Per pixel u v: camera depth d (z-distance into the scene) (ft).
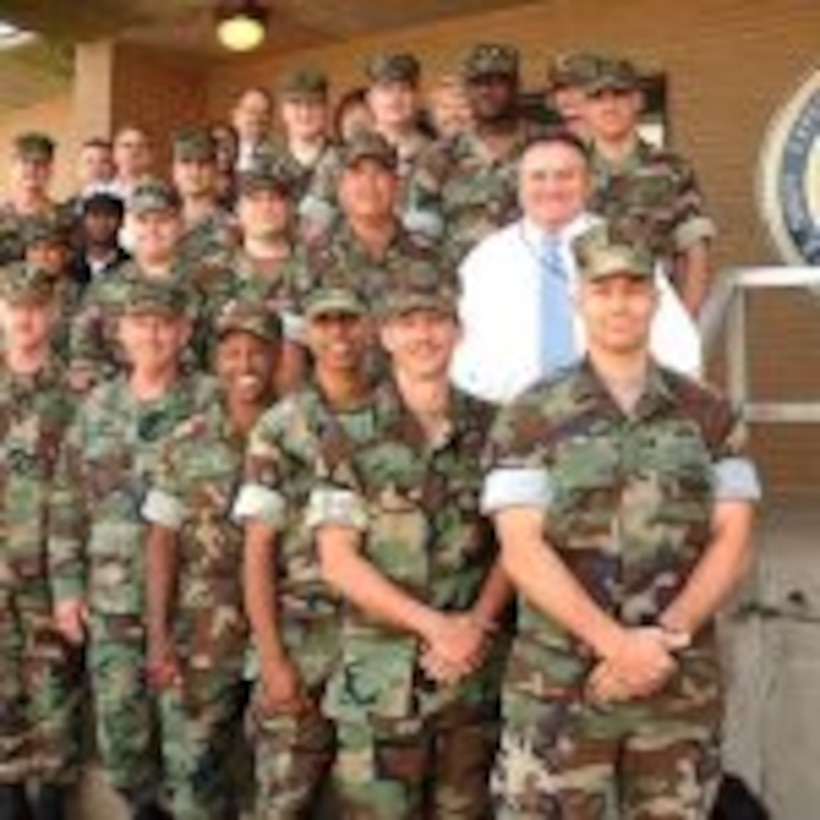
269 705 13.92
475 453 13.05
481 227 17.28
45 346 18.30
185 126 31.58
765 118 26.81
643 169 17.21
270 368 15.66
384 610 12.67
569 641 11.59
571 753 11.53
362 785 12.96
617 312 11.71
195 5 28.14
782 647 16.10
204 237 19.20
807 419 16.58
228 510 15.48
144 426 16.74
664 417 11.78
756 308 26.71
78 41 30.53
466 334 14.56
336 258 16.65
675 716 11.50
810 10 26.37
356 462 12.97
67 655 17.70
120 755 16.62
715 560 11.65
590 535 11.60
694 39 27.40
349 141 18.85
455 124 19.49
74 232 22.13
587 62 17.51
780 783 15.89
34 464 17.87
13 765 17.71
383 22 29.35
